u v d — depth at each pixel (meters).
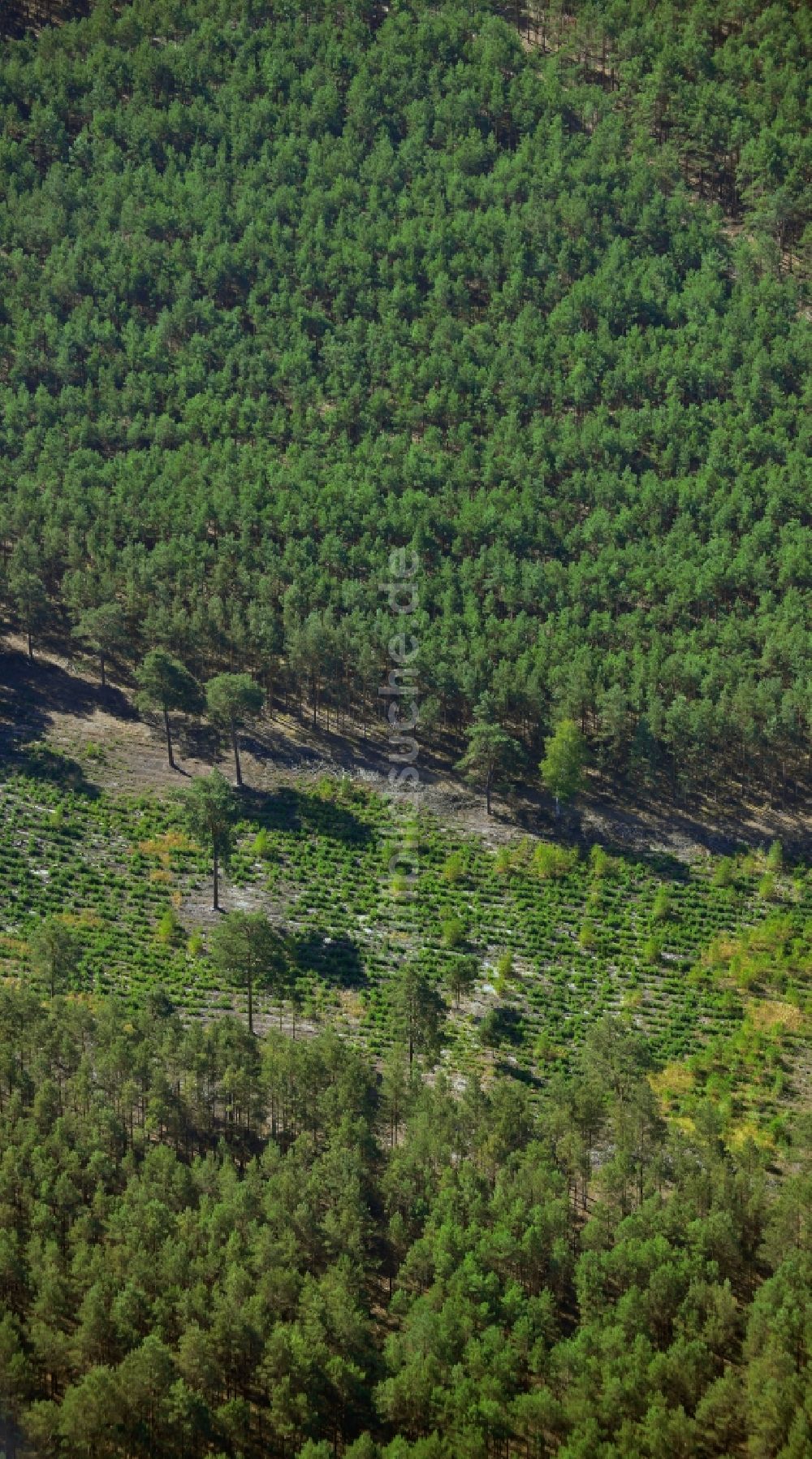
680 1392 97.56
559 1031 136.50
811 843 160.50
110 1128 113.38
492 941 147.25
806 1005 139.62
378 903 151.50
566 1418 95.69
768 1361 97.00
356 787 165.62
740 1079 131.38
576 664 167.25
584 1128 117.19
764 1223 109.56
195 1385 97.69
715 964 145.12
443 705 172.50
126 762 166.50
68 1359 98.06
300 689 177.00
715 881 154.88
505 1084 119.19
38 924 145.62
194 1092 118.00
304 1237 105.94
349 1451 92.75
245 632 172.62
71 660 179.50
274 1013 137.00
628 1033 124.81
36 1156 109.19
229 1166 110.69
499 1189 108.62
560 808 164.00
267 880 153.50
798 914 151.12
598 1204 109.94
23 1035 120.88
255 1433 98.06
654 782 167.38
